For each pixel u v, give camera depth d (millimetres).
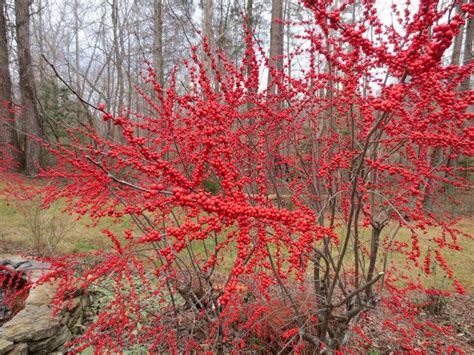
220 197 1574
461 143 1862
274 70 2748
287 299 3014
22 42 12156
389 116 2211
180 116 2711
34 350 3070
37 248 5363
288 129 3068
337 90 2723
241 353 2857
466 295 4961
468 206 6191
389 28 2367
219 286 3520
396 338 3184
